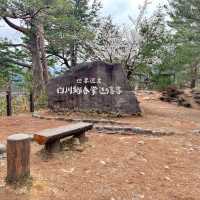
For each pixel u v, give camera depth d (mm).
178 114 10945
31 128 7812
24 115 10578
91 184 4367
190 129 7828
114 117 9227
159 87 19766
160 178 4691
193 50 12305
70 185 4293
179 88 17531
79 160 5207
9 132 7348
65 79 10039
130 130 7363
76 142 5855
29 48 22062
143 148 5938
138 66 16078
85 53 17750
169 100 15945
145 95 17609
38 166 4867
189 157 5637
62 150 5523
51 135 5043
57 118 9125
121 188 4305
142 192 4234
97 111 9492
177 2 13922
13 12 18328
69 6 19188
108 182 4461
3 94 11703
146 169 4980
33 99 12438
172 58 16891
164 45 17156
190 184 4555
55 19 18750
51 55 24266
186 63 14281
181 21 13805
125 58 15203
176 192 4281
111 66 9695
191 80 18672
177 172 4953
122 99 9445
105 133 7281
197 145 6422
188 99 14789
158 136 7035
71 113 9727
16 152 4066
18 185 4047
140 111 9539
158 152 5773
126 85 9602
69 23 19266
